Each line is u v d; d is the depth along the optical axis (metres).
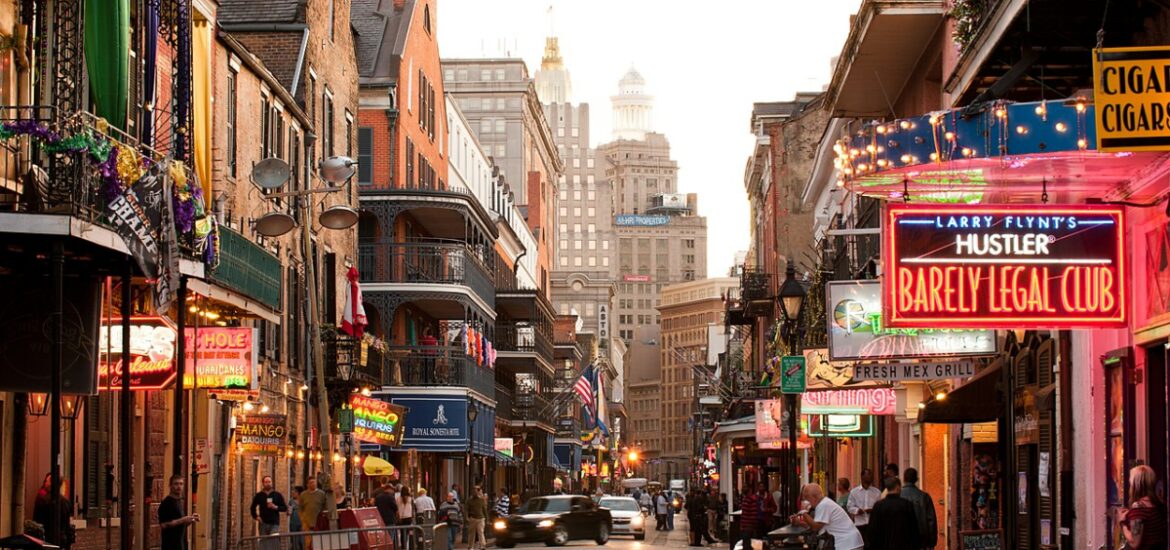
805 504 21.58
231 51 29.41
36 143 16.45
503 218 75.00
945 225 14.17
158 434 24.98
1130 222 15.83
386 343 46.09
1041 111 13.24
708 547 48.75
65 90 16.12
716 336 128.12
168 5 20.31
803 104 69.00
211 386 23.11
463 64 115.81
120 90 17.75
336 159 27.36
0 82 16.91
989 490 24.23
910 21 26.84
